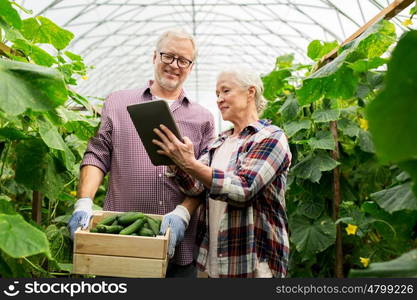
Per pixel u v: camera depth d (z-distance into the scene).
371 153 3.44
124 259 1.52
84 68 3.23
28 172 2.02
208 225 2.07
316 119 3.29
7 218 1.25
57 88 1.34
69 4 8.28
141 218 1.77
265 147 1.88
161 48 2.23
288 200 3.94
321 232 3.28
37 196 2.47
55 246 2.35
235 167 1.94
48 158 2.09
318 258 3.61
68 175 2.33
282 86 3.96
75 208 1.93
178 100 2.39
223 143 2.17
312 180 3.26
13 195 3.06
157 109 1.72
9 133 1.87
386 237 2.03
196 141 2.37
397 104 0.51
